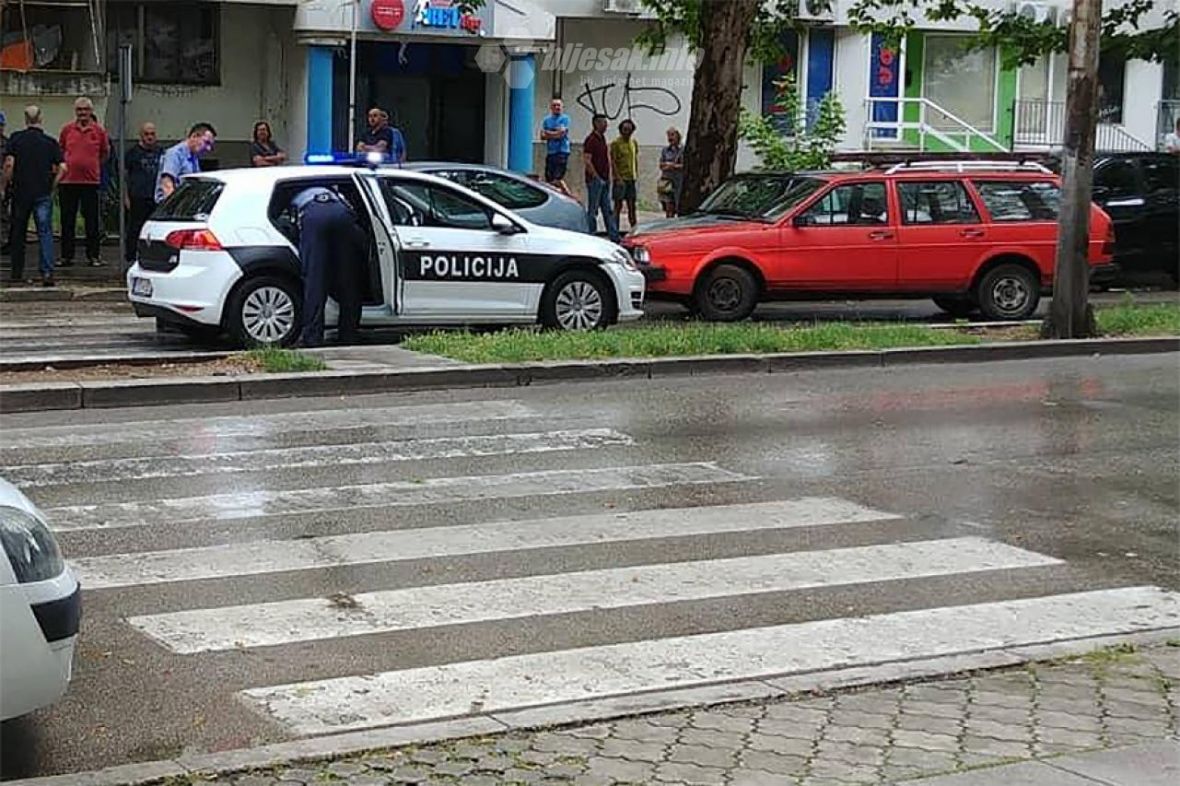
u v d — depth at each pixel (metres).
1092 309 18.83
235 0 29.66
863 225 20.31
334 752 6.00
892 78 36.84
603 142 28.52
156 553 9.02
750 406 14.09
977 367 16.86
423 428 12.86
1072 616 8.21
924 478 11.34
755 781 5.77
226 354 15.27
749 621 8.04
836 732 6.30
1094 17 17.91
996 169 20.97
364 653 7.45
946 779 5.79
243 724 6.56
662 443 12.40
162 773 5.79
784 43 35.66
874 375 16.12
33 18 28.73
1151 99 39.06
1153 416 13.88
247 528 9.59
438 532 9.59
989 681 7.00
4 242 26.61
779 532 9.78
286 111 31.55
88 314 19.73
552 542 9.43
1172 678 7.06
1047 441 12.72
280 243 16.47
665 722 6.41
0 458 11.43
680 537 9.62
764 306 22.97
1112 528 10.06
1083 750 6.12
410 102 33.09
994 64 37.97
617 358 15.68
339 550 9.16
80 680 7.03
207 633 7.68
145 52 30.59
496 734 6.23
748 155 35.47
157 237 16.66
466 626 7.88
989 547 9.55
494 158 33.28
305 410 13.60
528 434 12.67
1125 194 25.14
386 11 30.64
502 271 17.41
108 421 12.98
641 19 33.66
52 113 27.81
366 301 16.86
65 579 5.89
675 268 19.84
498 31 31.66
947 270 20.48
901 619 8.12
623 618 8.05
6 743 6.33
